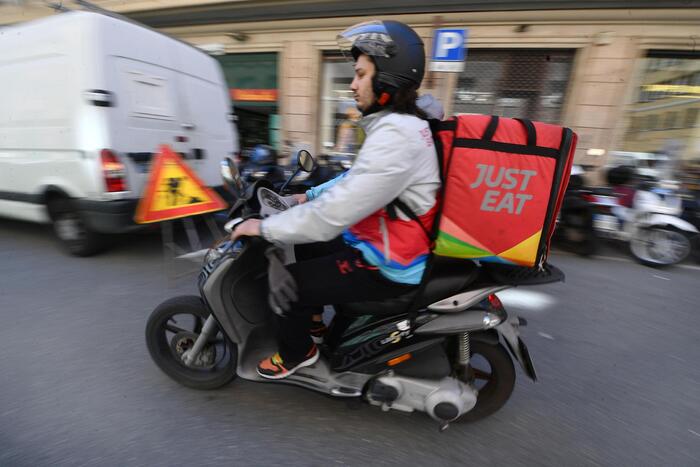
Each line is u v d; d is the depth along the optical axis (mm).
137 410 2043
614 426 2072
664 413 2184
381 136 1341
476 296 1682
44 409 2025
